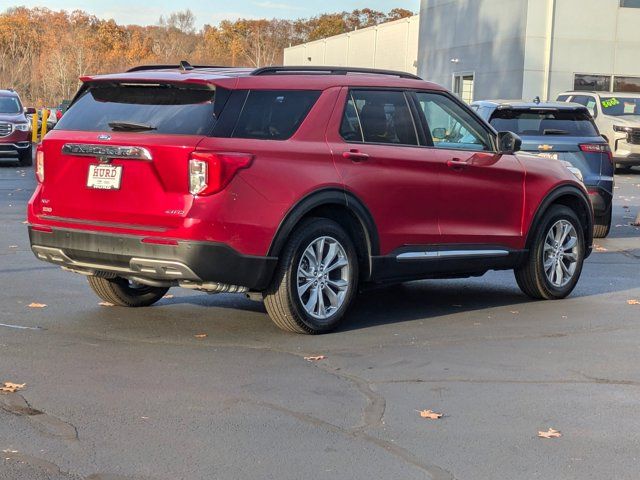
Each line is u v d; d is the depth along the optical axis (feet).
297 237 22.21
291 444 15.35
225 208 21.02
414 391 18.44
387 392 18.34
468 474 14.28
